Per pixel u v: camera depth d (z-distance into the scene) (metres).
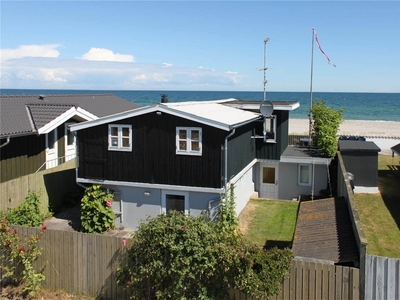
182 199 15.35
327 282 8.30
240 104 21.34
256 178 21.44
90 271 9.99
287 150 22.28
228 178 14.97
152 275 9.05
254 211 18.00
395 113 88.38
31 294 10.08
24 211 14.05
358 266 9.02
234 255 8.41
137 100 139.75
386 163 26.67
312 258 9.39
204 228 8.88
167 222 8.95
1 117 17.95
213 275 8.76
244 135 17.75
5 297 10.21
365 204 17.89
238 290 8.88
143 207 15.80
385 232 14.77
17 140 17.69
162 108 14.70
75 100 24.86
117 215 16.11
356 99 143.38
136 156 15.38
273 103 20.73
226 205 13.96
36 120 18.38
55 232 10.21
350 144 20.83
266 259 8.46
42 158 19.33
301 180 21.02
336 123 21.58
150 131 15.12
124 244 9.52
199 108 17.22
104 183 15.83
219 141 14.33
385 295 7.95
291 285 8.54
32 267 10.30
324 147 20.23
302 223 12.22
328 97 160.25
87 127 15.79
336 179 20.41
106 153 15.77
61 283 10.31
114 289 9.80
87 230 15.44
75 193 18.48
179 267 8.65
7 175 17.17
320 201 13.99
